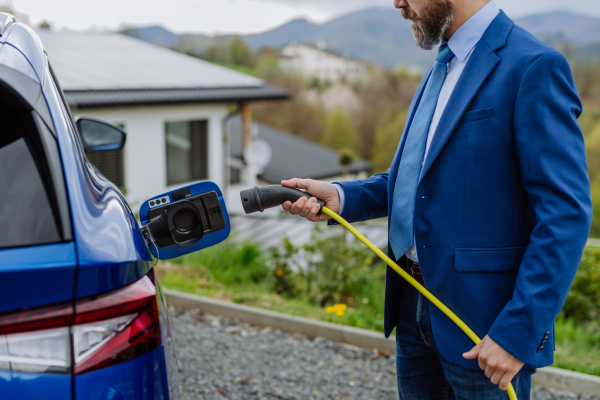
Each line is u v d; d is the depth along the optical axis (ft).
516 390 5.02
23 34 5.27
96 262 3.80
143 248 4.56
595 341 14.46
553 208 4.37
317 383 10.69
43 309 3.72
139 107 41.04
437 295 5.15
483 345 4.59
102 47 56.70
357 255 19.54
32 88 4.40
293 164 67.67
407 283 5.94
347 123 168.76
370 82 170.19
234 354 12.06
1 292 3.53
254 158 45.60
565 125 4.49
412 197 5.40
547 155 4.42
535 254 4.39
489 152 4.76
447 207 4.95
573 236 4.29
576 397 10.26
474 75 4.89
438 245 5.01
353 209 6.16
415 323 5.88
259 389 10.38
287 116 174.19
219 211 5.67
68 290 3.74
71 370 3.76
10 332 3.65
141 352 4.05
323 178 64.75
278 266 19.43
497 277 4.87
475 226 4.88
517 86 4.66
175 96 41.93
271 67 177.27
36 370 3.69
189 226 5.64
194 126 45.91
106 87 39.81
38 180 4.02
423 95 5.66
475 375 5.09
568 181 4.37
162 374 4.22
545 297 4.31
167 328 4.93
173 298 15.37
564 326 15.11
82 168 4.44
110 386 3.87
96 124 8.80
